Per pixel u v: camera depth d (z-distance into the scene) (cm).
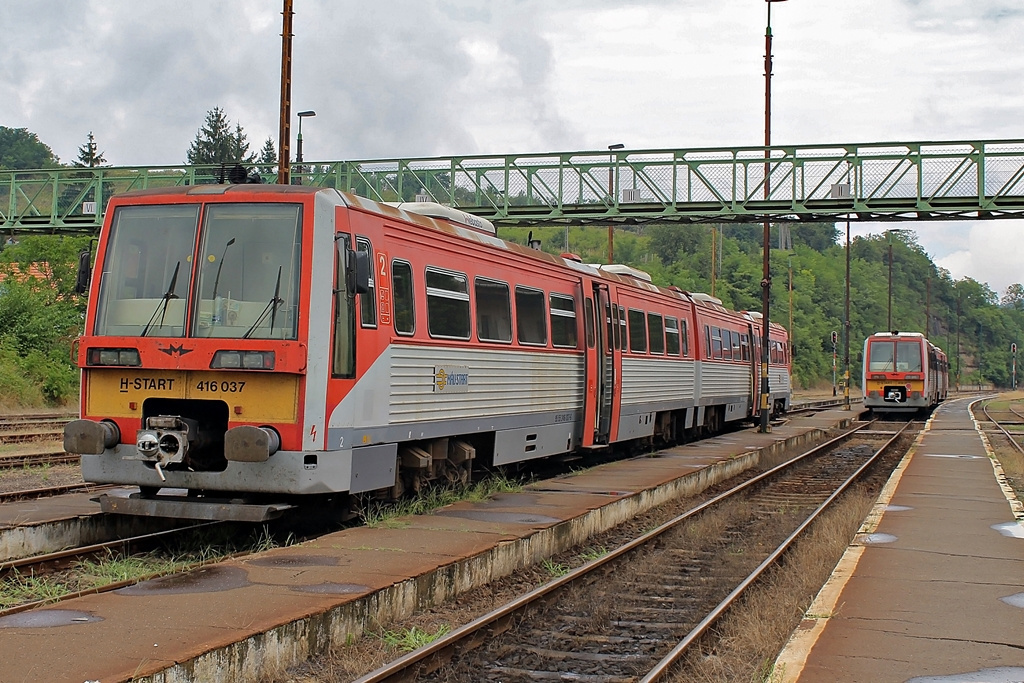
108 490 1360
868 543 1109
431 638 731
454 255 1327
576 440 1738
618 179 3009
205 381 1028
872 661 646
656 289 2250
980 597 835
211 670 592
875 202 2895
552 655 752
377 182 3189
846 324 5284
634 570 1064
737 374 3008
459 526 1081
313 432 1012
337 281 1059
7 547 973
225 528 1141
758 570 1016
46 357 3431
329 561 871
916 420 4394
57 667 557
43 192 3656
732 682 666
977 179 2833
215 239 1055
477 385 1373
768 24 3111
